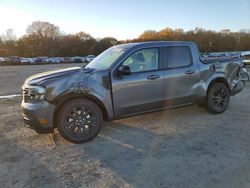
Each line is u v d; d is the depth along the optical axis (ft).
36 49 301.02
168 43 18.19
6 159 13.39
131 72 16.58
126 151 13.99
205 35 269.64
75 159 13.20
